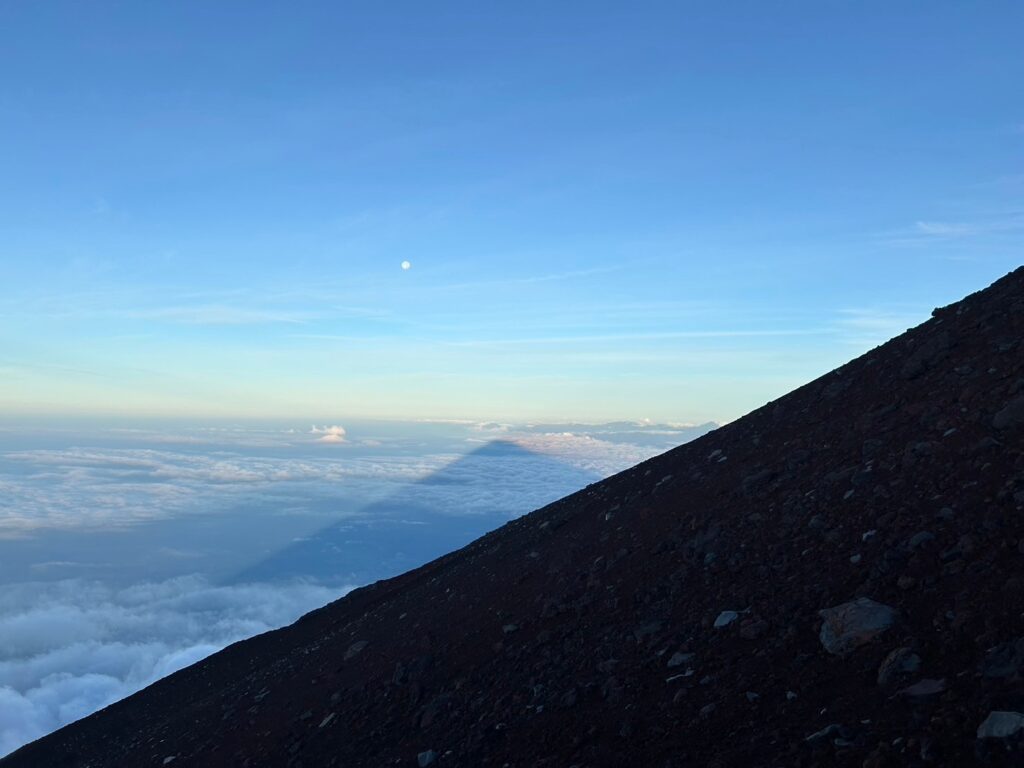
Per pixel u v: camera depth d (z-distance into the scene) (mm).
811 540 8836
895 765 4758
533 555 15359
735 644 7469
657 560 10867
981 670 5266
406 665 11703
